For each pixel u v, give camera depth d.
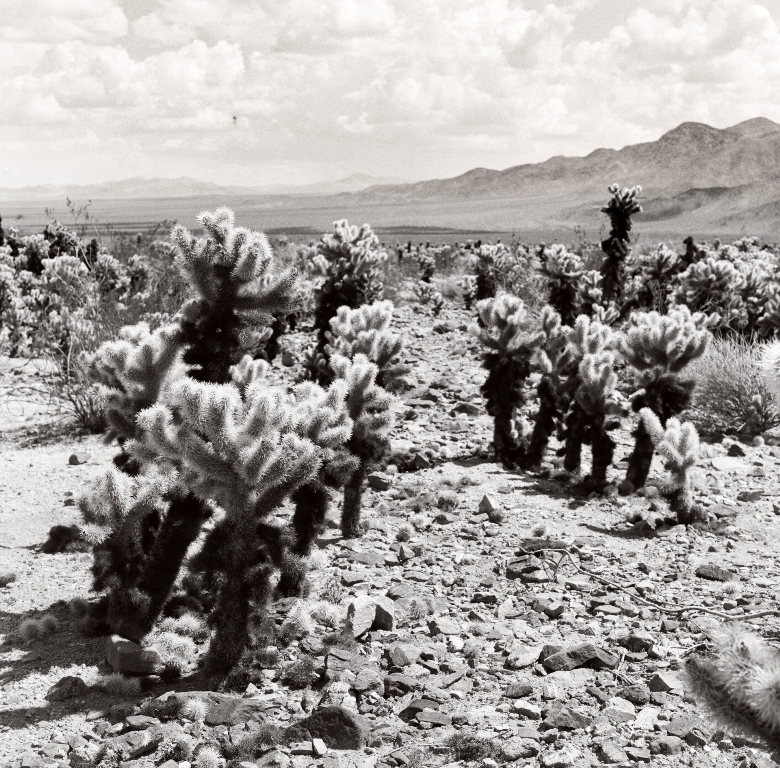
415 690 4.32
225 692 4.36
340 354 7.70
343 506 6.73
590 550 6.16
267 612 4.68
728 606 5.18
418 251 34.31
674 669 4.44
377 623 5.04
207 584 4.54
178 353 5.30
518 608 5.29
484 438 9.41
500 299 8.28
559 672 4.46
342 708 3.93
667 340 7.64
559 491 7.70
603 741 3.77
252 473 4.30
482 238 91.69
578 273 15.72
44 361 13.72
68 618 5.26
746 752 3.66
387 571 5.87
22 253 21.42
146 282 15.58
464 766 3.66
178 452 4.37
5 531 6.83
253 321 5.38
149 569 4.71
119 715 4.10
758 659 2.31
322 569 5.88
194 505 4.77
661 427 7.08
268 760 3.71
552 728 3.92
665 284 17.02
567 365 8.14
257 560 4.48
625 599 5.34
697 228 161.00
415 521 6.78
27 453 9.26
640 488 7.60
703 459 8.80
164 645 4.62
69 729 4.01
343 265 11.88
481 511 7.07
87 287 13.21
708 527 6.70
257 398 4.35
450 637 4.89
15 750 3.82
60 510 7.31
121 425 5.46
